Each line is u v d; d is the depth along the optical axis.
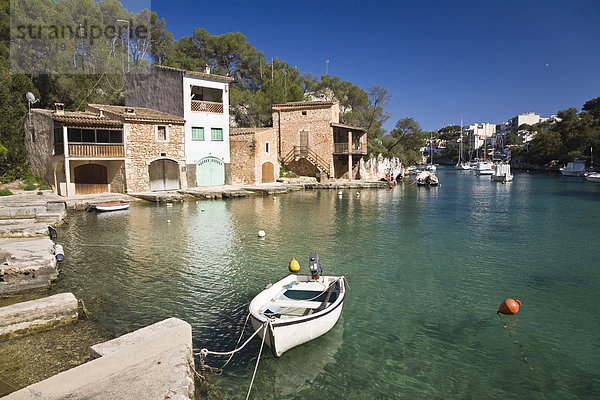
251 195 36.75
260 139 43.81
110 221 23.11
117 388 5.68
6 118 32.03
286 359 8.21
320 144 51.16
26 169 32.62
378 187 49.75
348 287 12.52
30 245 14.41
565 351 8.67
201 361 7.62
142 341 7.07
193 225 22.16
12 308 8.82
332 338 9.16
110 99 44.66
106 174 33.59
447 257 15.97
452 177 81.06
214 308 10.64
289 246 17.61
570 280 13.16
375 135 76.75
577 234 20.44
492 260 15.55
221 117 39.66
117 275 13.32
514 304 10.33
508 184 57.72
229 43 65.88
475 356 8.46
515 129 168.75
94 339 8.60
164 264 14.64
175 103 37.69
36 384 5.79
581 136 83.69
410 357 8.40
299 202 33.31
